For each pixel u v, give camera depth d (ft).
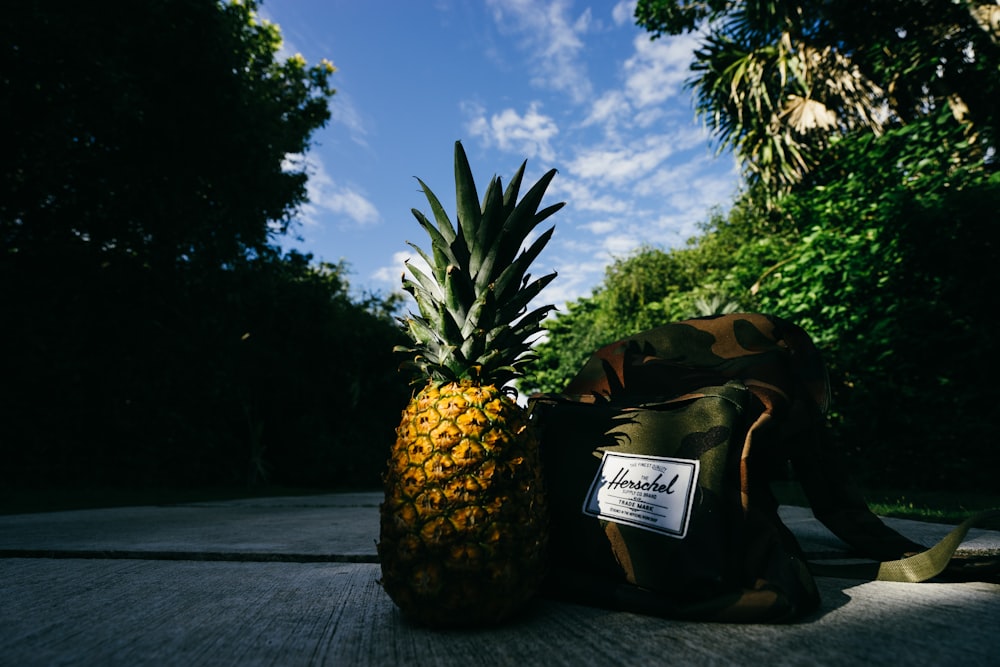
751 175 35.63
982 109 24.30
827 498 6.04
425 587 3.77
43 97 25.80
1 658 3.45
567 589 4.68
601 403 5.49
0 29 22.90
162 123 31.27
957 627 3.63
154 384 36.81
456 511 3.78
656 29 39.63
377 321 68.95
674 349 5.86
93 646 3.67
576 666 3.15
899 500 14.35
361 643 3.70
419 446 4.03
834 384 22.54
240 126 35.35
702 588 3.92
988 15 24.21
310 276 57.47
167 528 11.52
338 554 7.44
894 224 20.51
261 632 3.98
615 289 81.30
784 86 31.19
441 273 4.96
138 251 34.04
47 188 27.78
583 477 4.95
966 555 6.52
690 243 81.00
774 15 31.22
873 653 3.15
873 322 21.59
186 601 4.94
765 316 5.58
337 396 60.95
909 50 26.84
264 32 49.44
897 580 5.09
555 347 75.51
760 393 4.75
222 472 48.26
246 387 50.21
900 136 23.29
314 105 53.21
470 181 4.95
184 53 31.24
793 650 3.23
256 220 39.50
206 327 39.93
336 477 58.34
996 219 18.06
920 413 19.51
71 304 31.78
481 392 4.27
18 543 8.89
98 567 6.82
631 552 4.34
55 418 31.14
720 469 4.26
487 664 3.23
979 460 18.03
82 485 32.63
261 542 8.91
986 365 18.20
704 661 3.12
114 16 27.30
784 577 3.89
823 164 30.78
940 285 19.65
